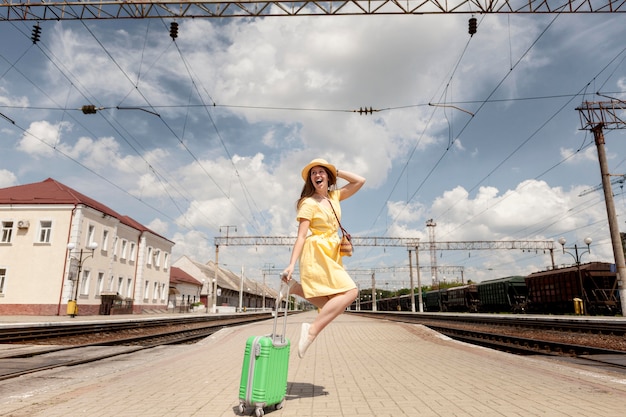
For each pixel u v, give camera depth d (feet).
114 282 105.81
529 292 107.96
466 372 18.40
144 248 122.42
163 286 138.51
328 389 14.88
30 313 84.99
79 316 84.12
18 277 86.69
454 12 37.52
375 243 148.46
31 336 37.91
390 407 11.81
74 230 88.02
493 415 10.68
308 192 12.73
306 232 11.85
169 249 143.74
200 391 14.67
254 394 10.66
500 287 118.01
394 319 103.04
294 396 13.56
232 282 238.07
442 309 161.79
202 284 190.90
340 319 94.12
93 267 94.73
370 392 14.20
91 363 24.53
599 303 81.71
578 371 18.22
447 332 57.77
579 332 46.34
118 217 110.11
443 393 13.75
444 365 20.95
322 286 11.60
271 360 10.95
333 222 12.25
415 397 13.19
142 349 33.06
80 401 13.09
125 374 18.81
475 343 42.04
